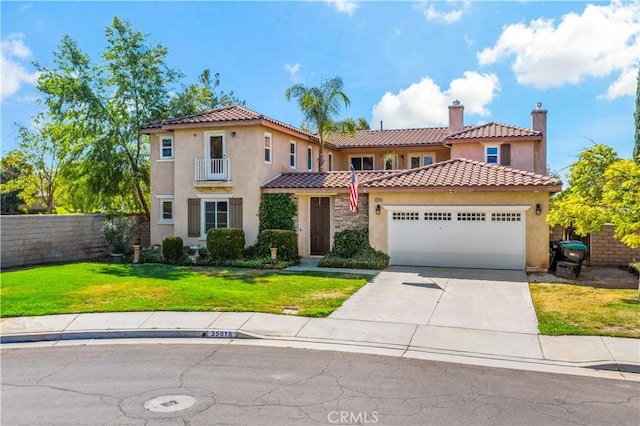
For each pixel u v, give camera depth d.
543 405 6.36
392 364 8.05
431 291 13.68
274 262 18.53
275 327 10.22
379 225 18.91
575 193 17.58
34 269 17.62
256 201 21.06
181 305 11.76
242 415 5.98
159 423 5.77
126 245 21.61
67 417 5.96
